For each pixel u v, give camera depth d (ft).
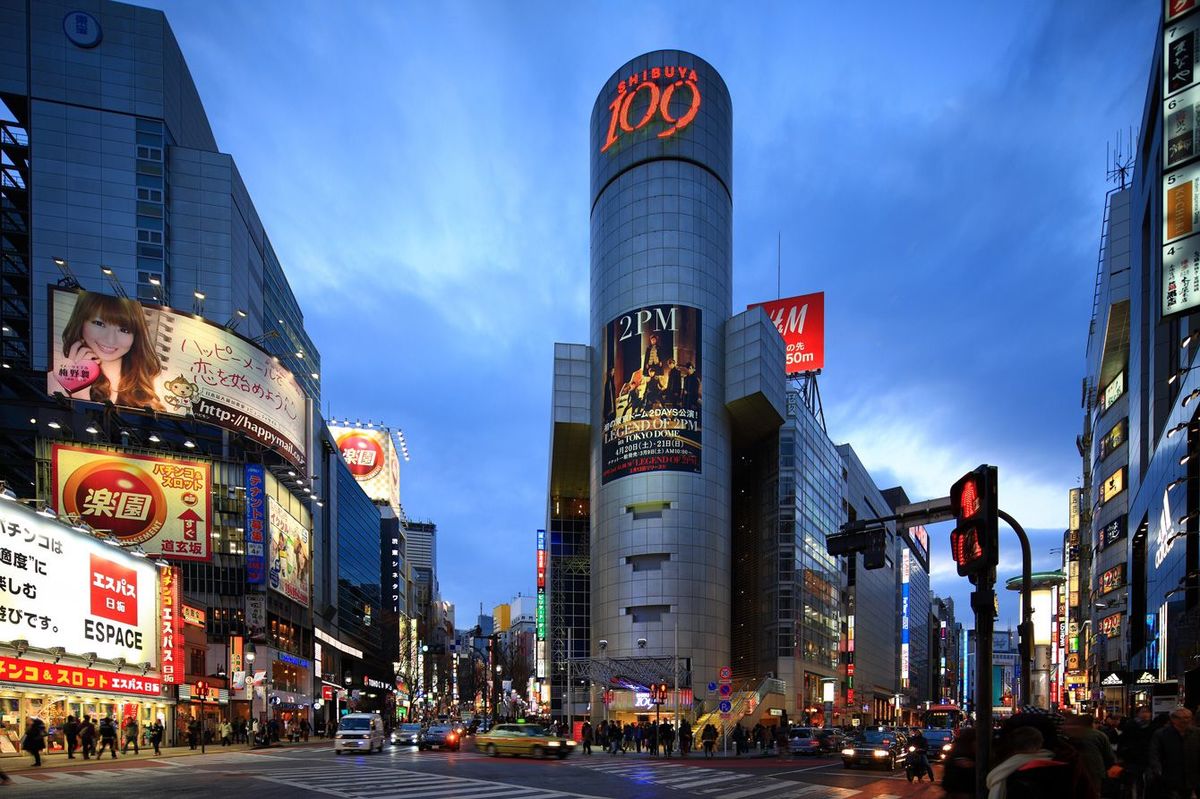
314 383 407.44
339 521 343.46
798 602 255.91
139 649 146.30
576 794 70.03
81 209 257.14
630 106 262.47
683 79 260.21
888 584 453.58
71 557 125.59
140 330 203.51
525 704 441.27
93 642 131.03
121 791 67.21
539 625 350.23
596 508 253.65
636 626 231.30
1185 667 117.70
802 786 81.35
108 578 136.26
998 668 474.90
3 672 108.68
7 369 240.32
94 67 265.34
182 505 198.59
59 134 258.78
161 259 262.47
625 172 260.01
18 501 113.80
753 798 69.51
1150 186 153.79
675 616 229.04
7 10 261.24
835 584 310.04
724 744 151.33
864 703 357.20
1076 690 294.87
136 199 262.47
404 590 531.91
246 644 201.67
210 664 201.26
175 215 270.87
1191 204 89.61
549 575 309.42
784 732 143.23
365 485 512.63
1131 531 181.37
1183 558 119.14
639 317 246.88
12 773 87.66
